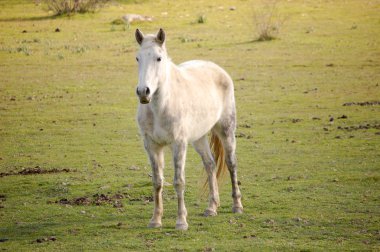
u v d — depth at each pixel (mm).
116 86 33406
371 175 17906
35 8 63750
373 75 34438
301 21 52156
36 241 13375
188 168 19906
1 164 20703
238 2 62500
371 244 12719
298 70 36281
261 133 24125
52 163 20641
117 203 16094
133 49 43906
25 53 42719
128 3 64438
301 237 13234
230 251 12406
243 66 37625
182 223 13789
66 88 33062
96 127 25719
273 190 16984
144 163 20484
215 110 14836
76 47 44688
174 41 45906
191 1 64312
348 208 15195
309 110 27719
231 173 15328
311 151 21266
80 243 13125
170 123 13352
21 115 27859
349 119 25812
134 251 12523
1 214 15508
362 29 48188
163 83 13055
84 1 62125
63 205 16125
